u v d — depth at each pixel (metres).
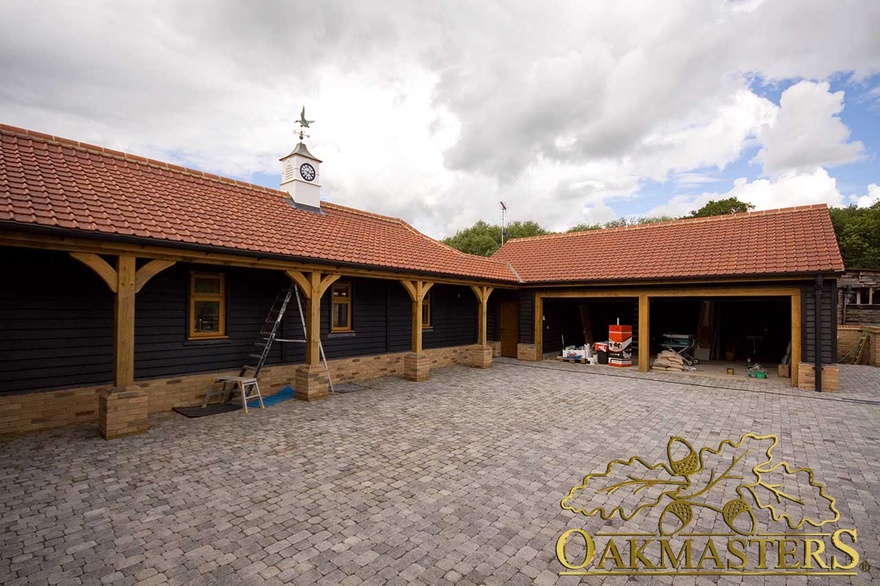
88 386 7.48
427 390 10.77
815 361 10.95
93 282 7.56
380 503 4.71
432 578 3.41
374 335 12.63
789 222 13.54
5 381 6.71
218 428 7.38
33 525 4.16
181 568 3.50
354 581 3.36
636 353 18.78
